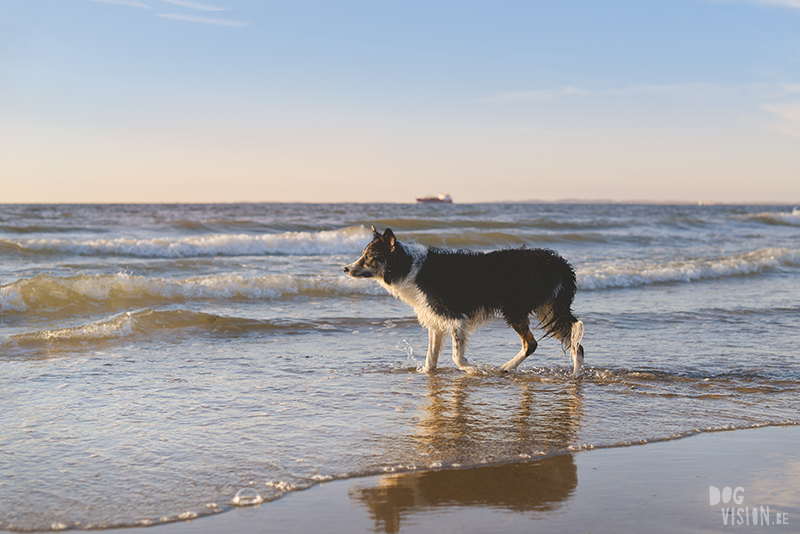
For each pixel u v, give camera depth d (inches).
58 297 362.0
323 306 395.9
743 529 115.6
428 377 236.8
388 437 165.5
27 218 1250.6
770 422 182.4
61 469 139.6
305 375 233.1
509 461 149.7
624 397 210.1
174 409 186.2
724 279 552.7
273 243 748.6
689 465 148.5
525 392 216.1
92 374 225.1
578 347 243.1
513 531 114.6
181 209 2276.1
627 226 1216.2
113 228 933.8
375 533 113.1
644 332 324.8
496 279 243.6
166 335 297.1
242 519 117.8
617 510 124.0
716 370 247.4
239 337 300.7
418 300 246.5
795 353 277.9
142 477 135.9
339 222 1142.3
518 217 1477.6
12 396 195.8
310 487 132.9
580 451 157.8
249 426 171.9
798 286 511.2
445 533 113.4
